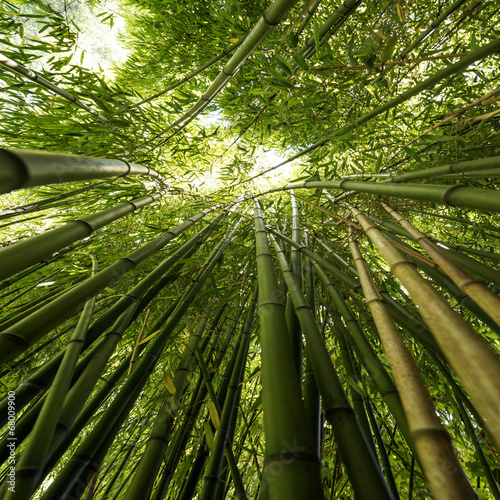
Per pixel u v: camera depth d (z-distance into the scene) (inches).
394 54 70.0
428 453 16.3
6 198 113.9
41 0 69.5
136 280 75.8
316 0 51.8
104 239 84.9
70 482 28.7
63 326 69.9
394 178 58.7
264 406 23.8
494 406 15.6
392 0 60.1
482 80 70.7
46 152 26.6
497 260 53.8
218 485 37.7
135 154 80.1
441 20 59.4
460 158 76.5
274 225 92.8
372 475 21.8
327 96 67.8
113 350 41.6
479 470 57.7
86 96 71.7
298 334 42.9
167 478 38.0
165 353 64.3
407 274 24.8
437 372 69.1
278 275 79.4
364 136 67.8
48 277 70.5
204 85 118.0
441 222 109.2
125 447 58.9
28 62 70.0
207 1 79.2
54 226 99.0
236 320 63.0
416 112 97.3
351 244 37.8
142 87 123.4
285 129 82.0
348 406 27.0
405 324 47.5
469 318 82.1
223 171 119.0
